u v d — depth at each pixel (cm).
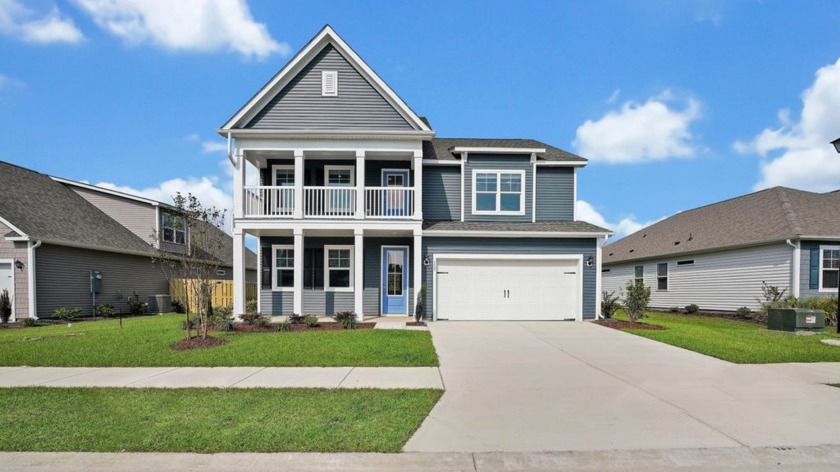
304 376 716
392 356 857
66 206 1941
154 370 758
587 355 895
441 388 646
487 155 1606
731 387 659
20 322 1480
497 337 1112
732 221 1991
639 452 431
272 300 1585
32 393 611
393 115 1479
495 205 1603
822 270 1592
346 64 1480
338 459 412
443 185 1622
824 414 539
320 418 510
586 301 1477
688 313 1953
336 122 1470
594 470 402
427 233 1444
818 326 1227
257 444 436
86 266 1791
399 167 1617
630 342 1045
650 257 2305
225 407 549
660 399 599
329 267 1605
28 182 1895
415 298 1450
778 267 1648
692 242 2070
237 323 1296
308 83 1474
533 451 431
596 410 552
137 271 2098
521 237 1473
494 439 459
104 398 588
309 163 1611
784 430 487
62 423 494
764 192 2031
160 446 432
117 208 2194
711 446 444
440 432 478
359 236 1423
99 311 1750
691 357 877
